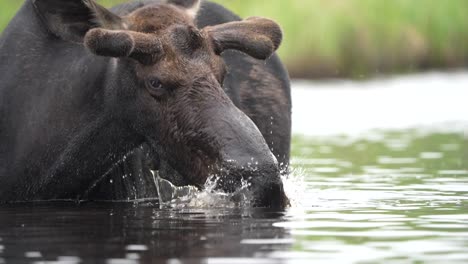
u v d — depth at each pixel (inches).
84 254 668.1
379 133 1705.2
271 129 1027.9
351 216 820.6
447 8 3299.7
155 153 900.0
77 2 879.7
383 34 3157.0
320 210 855.1
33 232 762.8
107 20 879.1
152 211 872.3
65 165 931.3
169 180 923.4
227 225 772.0
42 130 938.7
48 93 940.0
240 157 788.6
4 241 722.2
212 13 1012.5
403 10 3235.7
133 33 842.2
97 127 909.8
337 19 3073.3
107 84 892.6
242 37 866.1
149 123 860.6
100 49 827.4
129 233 749.3
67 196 955.3
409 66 3216.0
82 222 812.0
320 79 3004.4
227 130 802.8
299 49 2999.5
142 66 851.4
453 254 655.8
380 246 684.7
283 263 627.5
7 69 968.3
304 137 1647.4
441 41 3292.3
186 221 799.1
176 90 836.0
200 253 662.5
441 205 890.7
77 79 920.9
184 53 844.0
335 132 1731.1
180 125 829.8
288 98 1058.7
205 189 812.6
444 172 1165.7
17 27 983.0
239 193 792.9
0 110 959.6
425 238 715.4
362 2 3144.7
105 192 967.0
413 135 1663.4
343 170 1196.5
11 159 954.1
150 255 658.8
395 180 1090.7
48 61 956.6
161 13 876.6
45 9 911.7
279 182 794.2
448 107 2169.0
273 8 2999.5
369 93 2486.5
